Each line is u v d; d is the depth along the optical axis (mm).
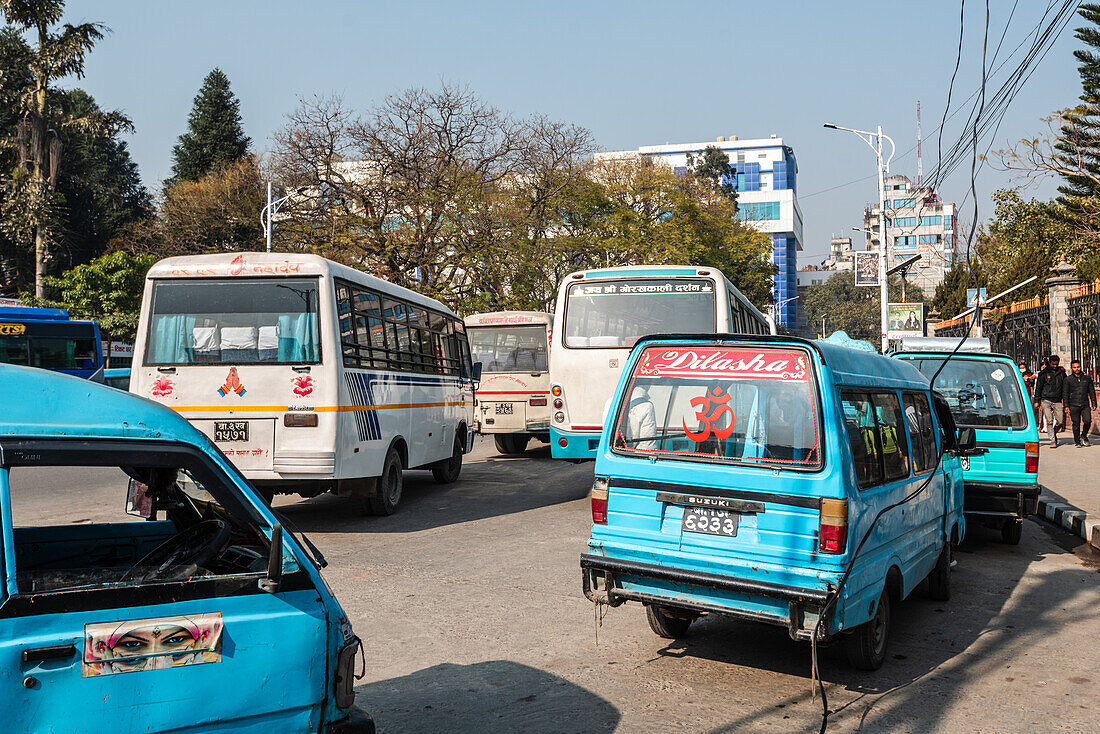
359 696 4703
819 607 4500
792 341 4926
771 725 4398
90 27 36906
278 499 12461
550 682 4961
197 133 52719
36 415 2574
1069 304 21734
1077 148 23453
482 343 18703
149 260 38281
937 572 6848
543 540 9219
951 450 7098
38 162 37031
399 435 11328
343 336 9633
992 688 4973
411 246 31734
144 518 3867
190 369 9344
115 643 2525
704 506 4887
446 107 31734
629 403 5277
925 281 100688
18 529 3668
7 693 2355
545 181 34562
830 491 4594
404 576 7508
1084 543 9359
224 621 2717
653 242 38188
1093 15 22531
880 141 30766
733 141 145250
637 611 6504
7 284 43219
